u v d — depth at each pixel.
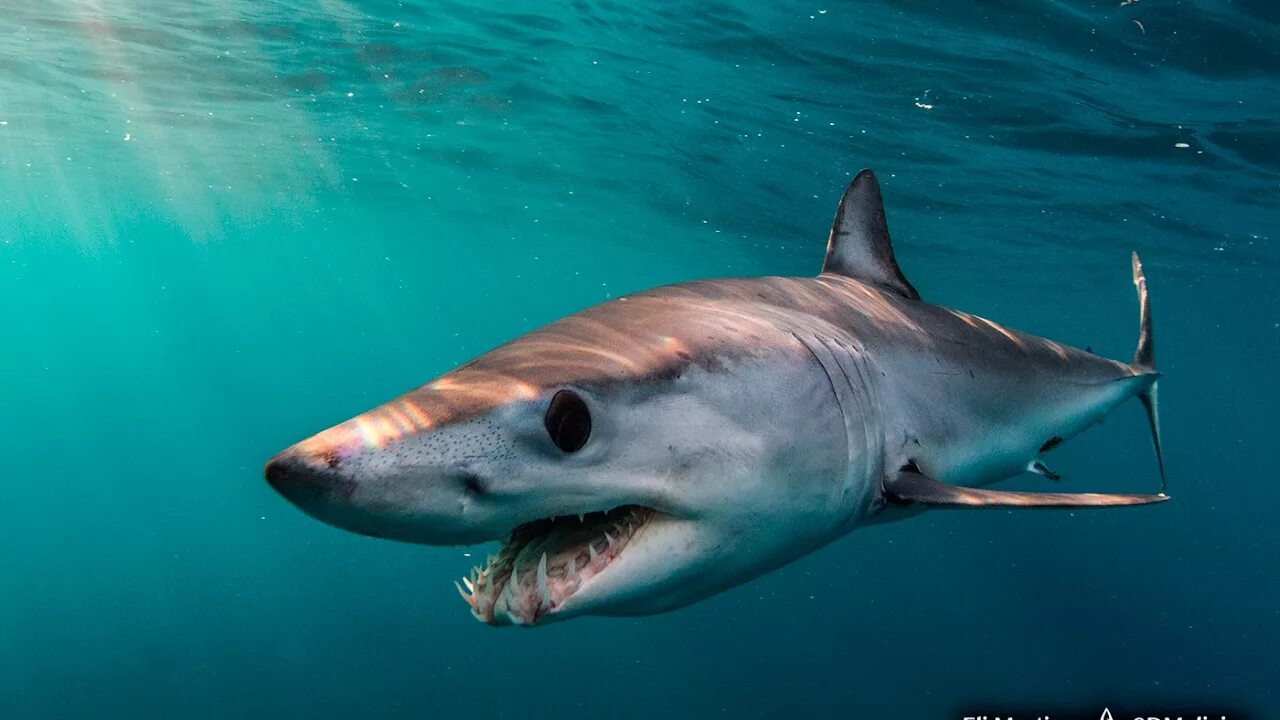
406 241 42.88
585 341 2.22
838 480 2.52
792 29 11.65
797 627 23.59
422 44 14.09
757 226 25.23
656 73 14.16
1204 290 31.39
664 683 19.05
